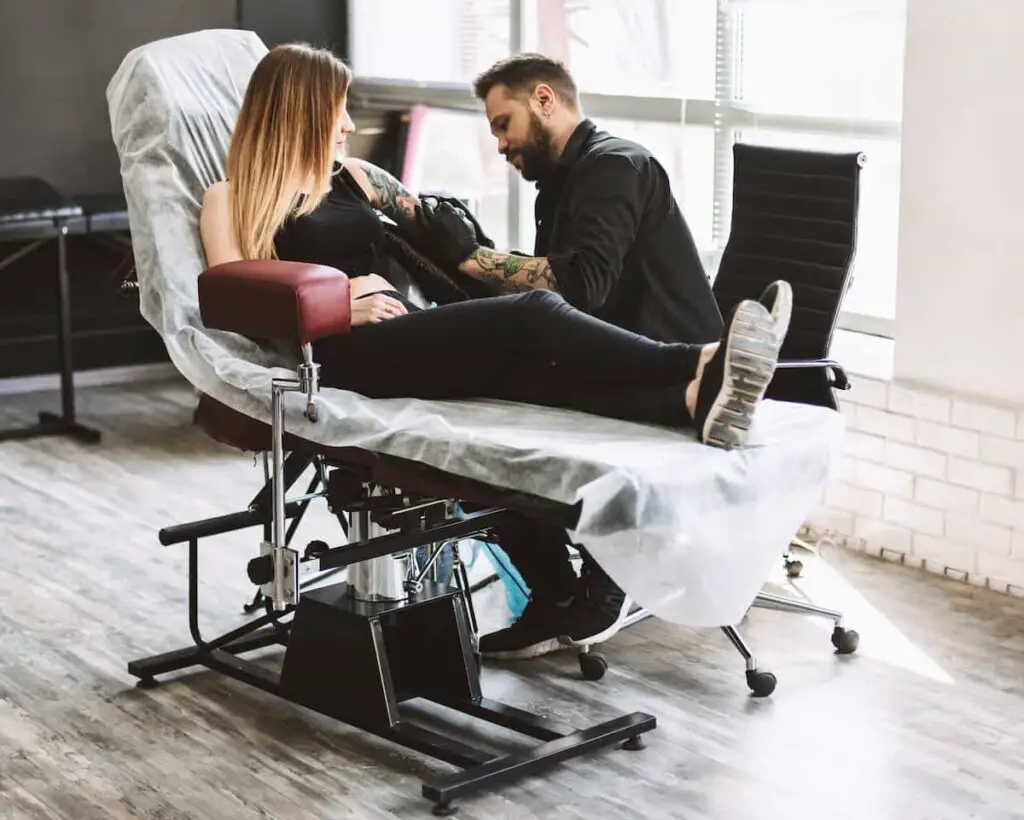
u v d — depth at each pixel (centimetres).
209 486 473
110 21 598
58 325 532
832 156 344
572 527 237
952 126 377
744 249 359
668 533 241
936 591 380
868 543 410
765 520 260
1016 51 360
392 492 287
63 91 596
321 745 295
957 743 294
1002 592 379
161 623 359
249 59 358
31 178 559
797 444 264
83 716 308
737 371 249
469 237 328
